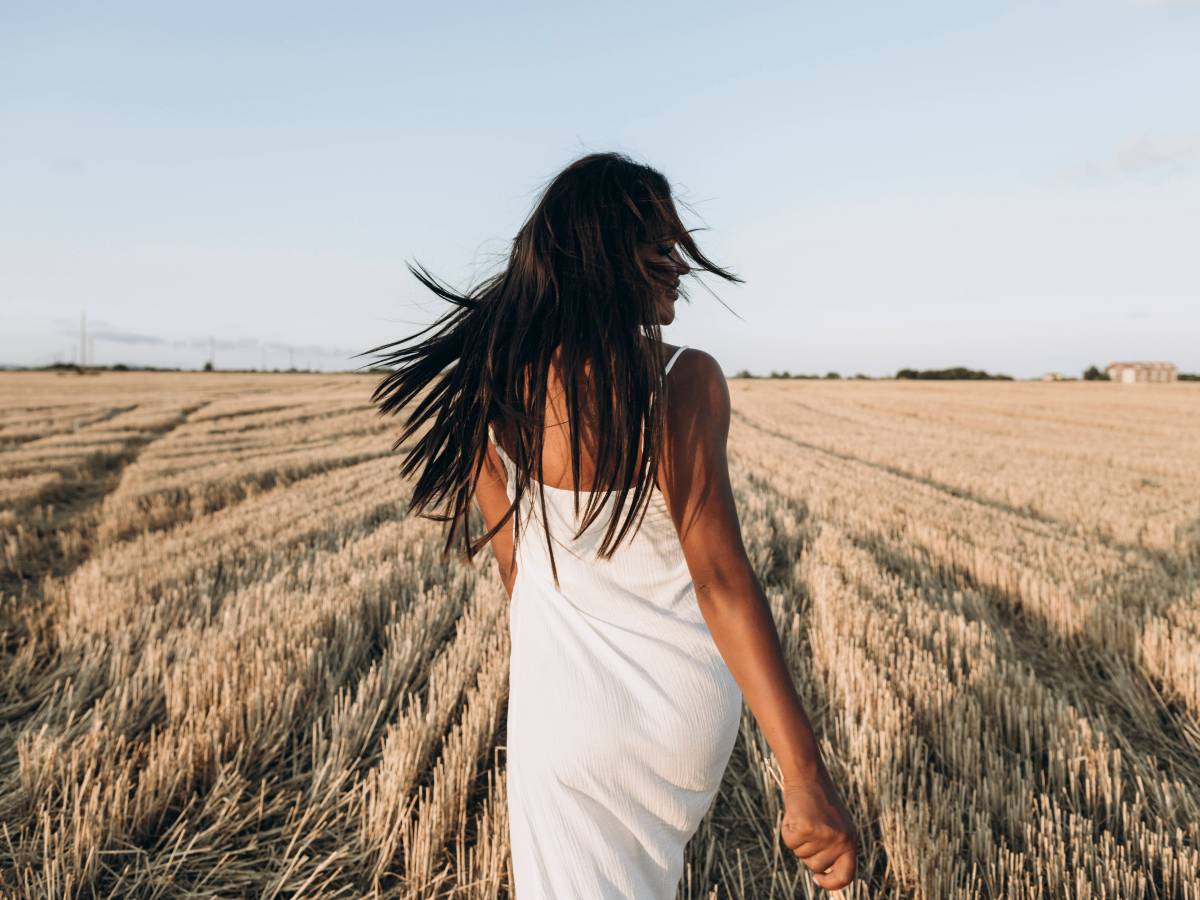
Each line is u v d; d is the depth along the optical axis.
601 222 1.05
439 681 3.62
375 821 2.65
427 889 2.39
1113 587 5.31
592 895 1.06
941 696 3.42
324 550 6.76
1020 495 10.39
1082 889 2.25
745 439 19.59
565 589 1.13
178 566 6.03
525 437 1.09
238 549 6.88
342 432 21.03
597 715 1.07
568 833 1.08
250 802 2.84
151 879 2.46
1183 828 2.72
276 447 17.05
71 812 2.81
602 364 1.00
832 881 0.99
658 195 1.10
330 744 3.25
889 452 16.44
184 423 24.42
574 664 1.10
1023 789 2.67
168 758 2.90
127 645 4.12
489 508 1.34
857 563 6.00
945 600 5.16
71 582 5.84
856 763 2.97
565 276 1.06
